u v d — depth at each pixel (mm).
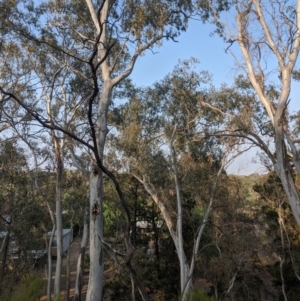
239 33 15719
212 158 24562
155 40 15695
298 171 14586
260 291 30969
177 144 24438
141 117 23938
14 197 20312
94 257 12523
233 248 24438
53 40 17422
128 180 27828
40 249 26156
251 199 33312
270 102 15312
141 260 26609
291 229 27828
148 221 29453
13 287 11336
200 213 30031
